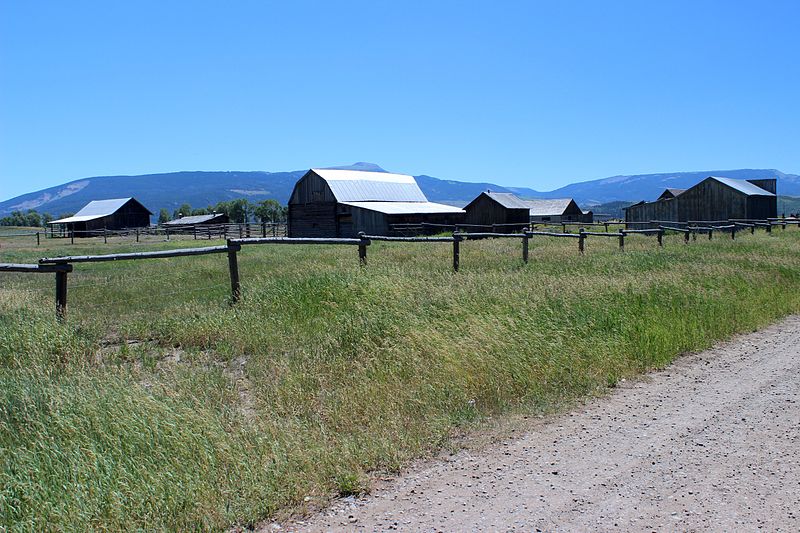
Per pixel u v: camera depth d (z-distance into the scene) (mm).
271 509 4434
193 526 4191
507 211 53125
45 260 9547
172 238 60781
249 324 9422
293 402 6383
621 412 6328
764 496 4445
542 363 7375
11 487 4461
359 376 7012
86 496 4324
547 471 4965
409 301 9945
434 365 7152
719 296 11359
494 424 6039
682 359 8445
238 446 5113
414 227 48156
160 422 5348
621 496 4504
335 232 50781
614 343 8148
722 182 48750
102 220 82250
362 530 4152
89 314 10469
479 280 11898
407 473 5023
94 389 6223
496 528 4109
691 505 4340
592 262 16266
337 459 5039
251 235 64250
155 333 9703
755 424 5895
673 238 28656
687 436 5629
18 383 6621
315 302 10578
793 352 8719
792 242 24594
